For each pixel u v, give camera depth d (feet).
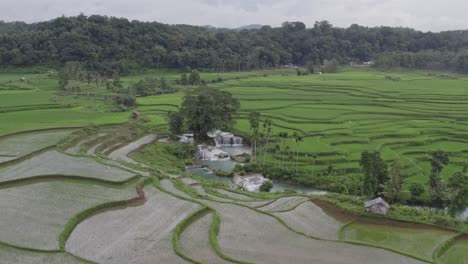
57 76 607.78
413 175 266.98
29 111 410.52
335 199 213.46
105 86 582.35
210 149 337.11
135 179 230.07
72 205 189.06
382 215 192.75
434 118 415.85
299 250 159.74
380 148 317.42
